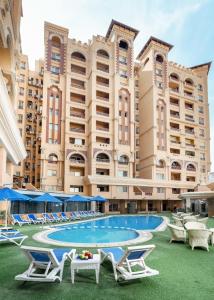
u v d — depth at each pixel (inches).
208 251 336.8
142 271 212.1
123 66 1791.3
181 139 1945.1
